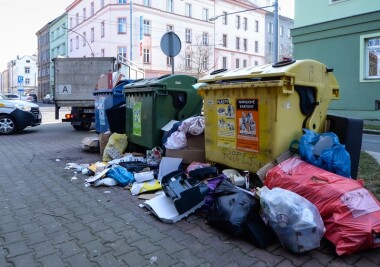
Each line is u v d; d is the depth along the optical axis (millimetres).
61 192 4926
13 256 3051
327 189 3242
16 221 3852
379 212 3059
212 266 2846
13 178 5762
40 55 73312
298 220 2969
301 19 16766
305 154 3855
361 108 14742
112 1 41875
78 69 13992
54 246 3234
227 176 4344
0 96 14102
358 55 14680
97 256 3035
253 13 54906
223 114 4730
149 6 42438
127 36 42156
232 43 52219
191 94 6504
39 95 75500
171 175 4285
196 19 46969
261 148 4180
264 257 2975
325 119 4559
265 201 3154
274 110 4004
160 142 6312
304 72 4141
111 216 3969
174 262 2918
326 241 3203
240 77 4359
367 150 8164
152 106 6246
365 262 2873
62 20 58125
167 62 44500
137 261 2943
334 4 15359
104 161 6840
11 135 12305
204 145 5551
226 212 3352
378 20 13883
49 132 13312
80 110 13922
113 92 8164
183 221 3770
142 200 4508
